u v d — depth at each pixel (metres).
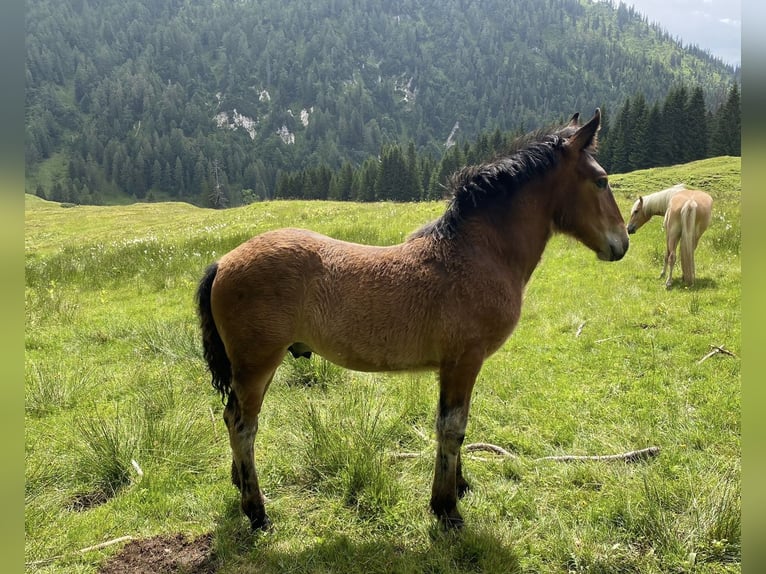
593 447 4.39
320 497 3.89
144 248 14.81
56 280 11.65
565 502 3.73
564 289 9.14
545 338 7.00
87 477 4.12
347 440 4.25
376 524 3.60
